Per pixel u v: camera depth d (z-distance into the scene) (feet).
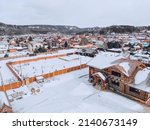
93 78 115.65
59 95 97.35
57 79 124.98
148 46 265.13
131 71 94.53
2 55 237.45
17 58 210.38
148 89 83.46
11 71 147.23
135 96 90.53
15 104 86.84
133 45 288.71
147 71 95.91
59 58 209.36
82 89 105.19
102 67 107.04
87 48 271.28
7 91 102.58
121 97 93.76
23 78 119.55
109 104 86.02
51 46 324.80
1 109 71.26
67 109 81.10
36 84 114.52
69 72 144.36
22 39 476.95
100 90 103.45
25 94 98.48
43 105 85.61
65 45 324.39
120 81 97.55
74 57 212.23
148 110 79.71
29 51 280.10
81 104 86.17
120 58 112.27
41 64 176.35
